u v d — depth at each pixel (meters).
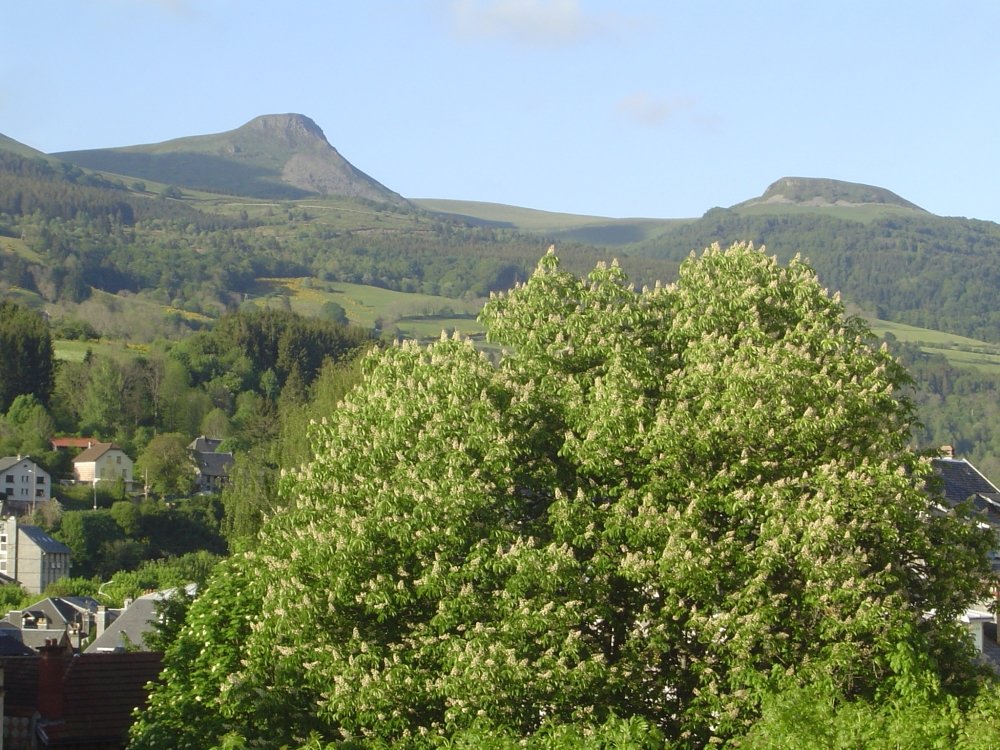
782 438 30.81
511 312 34.47
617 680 28.53
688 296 34.12
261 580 31.69
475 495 29.22
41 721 39.03
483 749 25.31
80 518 130.88
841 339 33.41
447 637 28.17
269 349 196.12
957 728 26.00
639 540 29.36
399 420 31.12
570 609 28.27
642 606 30.70
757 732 25.89
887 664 29.53
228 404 183.25
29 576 123.88
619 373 31.56
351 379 63.31
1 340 176.62
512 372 32.53
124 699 40.81
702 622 29.00
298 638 29.06
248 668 29.92
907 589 32.28
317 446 33.84
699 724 29.14
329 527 30.09
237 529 64.44
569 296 34.75
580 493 30.20
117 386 180.12
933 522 33.44
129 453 167.12
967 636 31.58
